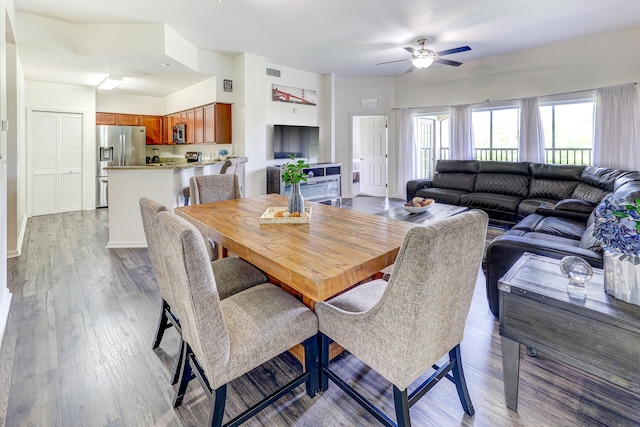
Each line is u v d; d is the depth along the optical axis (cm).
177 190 432
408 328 120
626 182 321
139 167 409
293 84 675
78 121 636
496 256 231
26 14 395
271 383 183
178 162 758
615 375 132
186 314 135
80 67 500
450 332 144
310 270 140
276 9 395
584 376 186
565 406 164
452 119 662
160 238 143
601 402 166
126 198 417
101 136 663
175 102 710
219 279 195
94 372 189
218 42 510
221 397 134
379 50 555
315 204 287
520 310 156
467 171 579
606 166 482
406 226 212
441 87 682
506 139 633
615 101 470
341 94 767
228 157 557
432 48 543
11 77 381
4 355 203
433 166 833
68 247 420
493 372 190
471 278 141
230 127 598
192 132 653
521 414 159
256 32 469
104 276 328
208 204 287
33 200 597
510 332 160
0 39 252
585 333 138
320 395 172
